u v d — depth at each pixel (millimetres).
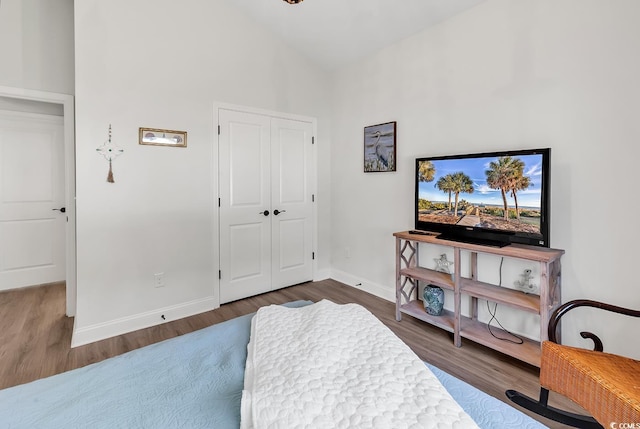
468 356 2176
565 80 1967
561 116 1993
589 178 1898
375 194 3348
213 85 2939
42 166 3652
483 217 2242
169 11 2664
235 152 3127
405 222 3043
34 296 3334
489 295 2131
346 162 3689
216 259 3039
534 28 2094
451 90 2598
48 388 945
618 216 1803
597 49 1833
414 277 2625
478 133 2428
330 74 3844
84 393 928
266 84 3311
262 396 838
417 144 2887
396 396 801
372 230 3404
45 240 3715
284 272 3604
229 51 3023
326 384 858
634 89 1719
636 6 1694
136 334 2523
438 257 2766
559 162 2014
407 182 3000
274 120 3408
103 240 2432
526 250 2002
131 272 2564
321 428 720
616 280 1825
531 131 2133
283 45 3414
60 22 2709
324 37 3246
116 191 2473
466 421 725
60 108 3670
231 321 1456
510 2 2205
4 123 3432
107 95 2402
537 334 2180
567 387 1374
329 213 3959
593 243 1899
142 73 2551
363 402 781
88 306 2387
